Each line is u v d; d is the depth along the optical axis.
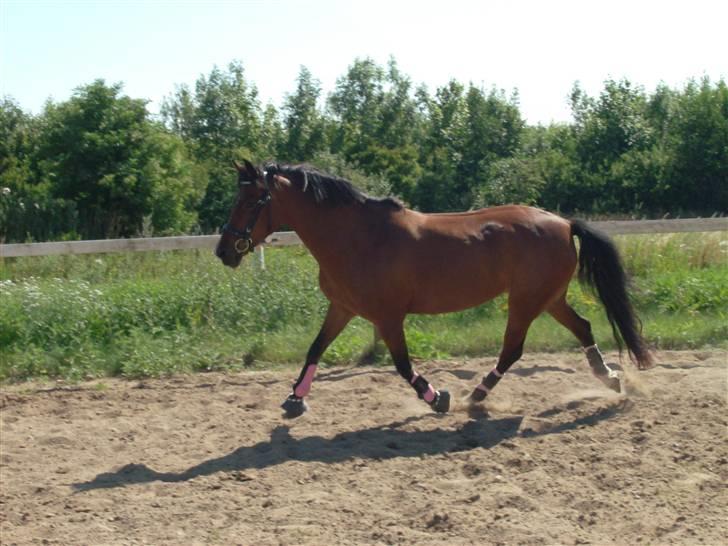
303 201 6.44
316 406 7.11
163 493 5.18
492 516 4.60
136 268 11.97
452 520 4.53
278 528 4.50
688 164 34.50
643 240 11.95
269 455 5.84
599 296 7.02
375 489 5.10
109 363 8.78
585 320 7.20
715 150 34.12
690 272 11.05
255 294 10.08
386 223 6.48
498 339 9.20
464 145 37.44
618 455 5.52
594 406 6.78
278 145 36.56
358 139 38.16
